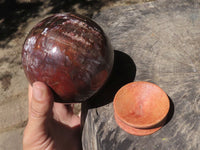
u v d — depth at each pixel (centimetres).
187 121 19
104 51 18
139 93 19
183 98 20
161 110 17
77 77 17
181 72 22
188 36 25
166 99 18
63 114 25
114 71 23
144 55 24
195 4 29
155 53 24
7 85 39
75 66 17
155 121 17
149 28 27
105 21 29
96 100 21
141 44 25
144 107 18
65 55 17
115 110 17
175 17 28
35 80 18
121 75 23
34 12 52
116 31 27
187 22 27
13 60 43
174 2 30
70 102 20
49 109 18
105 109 20
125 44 25
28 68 18
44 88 17
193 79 21
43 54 17
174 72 22
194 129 18
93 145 21
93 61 17
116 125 19
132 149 18
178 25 26
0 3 55
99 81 19
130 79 22
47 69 17
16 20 50
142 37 26
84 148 24
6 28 49
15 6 54
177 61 23
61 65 17
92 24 18
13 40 46
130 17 29
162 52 24
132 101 19
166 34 26
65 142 24
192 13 28
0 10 53
